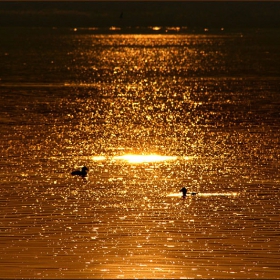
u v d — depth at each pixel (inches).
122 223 2947.8
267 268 2469.2
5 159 4249.5
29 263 2517.2
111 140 4923.7
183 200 3302.2
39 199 3314.5
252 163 4114.2
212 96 7780.5
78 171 3818.9
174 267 2485.2
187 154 4407.0
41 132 5246.1
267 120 5816.9
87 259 2554.1
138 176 3789.4
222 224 2933.1
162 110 6560.0
